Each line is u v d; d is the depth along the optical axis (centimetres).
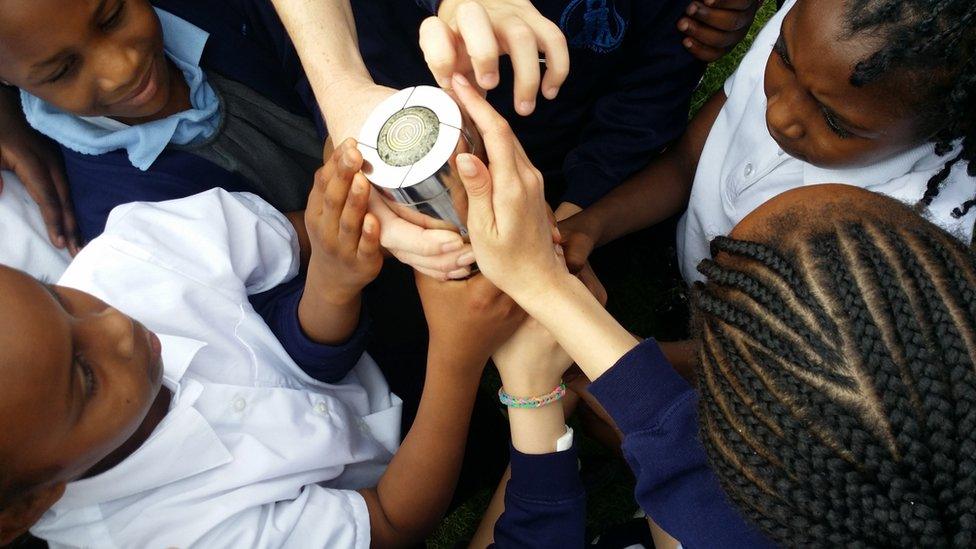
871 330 74
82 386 86
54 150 149
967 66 100
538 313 100
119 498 107
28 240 143
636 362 95
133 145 138
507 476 148
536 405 116
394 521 129
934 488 70
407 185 86
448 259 100
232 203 135
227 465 113
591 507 198
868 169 130
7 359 77
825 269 79
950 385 71
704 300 90
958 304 75
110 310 94
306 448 121
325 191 98
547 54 97
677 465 93
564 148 186
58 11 109
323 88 115
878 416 72
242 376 124
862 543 71
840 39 103
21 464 81
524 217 90
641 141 167
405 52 156
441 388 122
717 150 165
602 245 190
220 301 126
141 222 126
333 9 121
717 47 159
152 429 108
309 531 117
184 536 108
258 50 157
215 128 147
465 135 88
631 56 169
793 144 126
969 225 131
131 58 122
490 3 102
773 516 78
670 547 127
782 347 78
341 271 112
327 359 132
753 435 78
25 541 109
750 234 92
